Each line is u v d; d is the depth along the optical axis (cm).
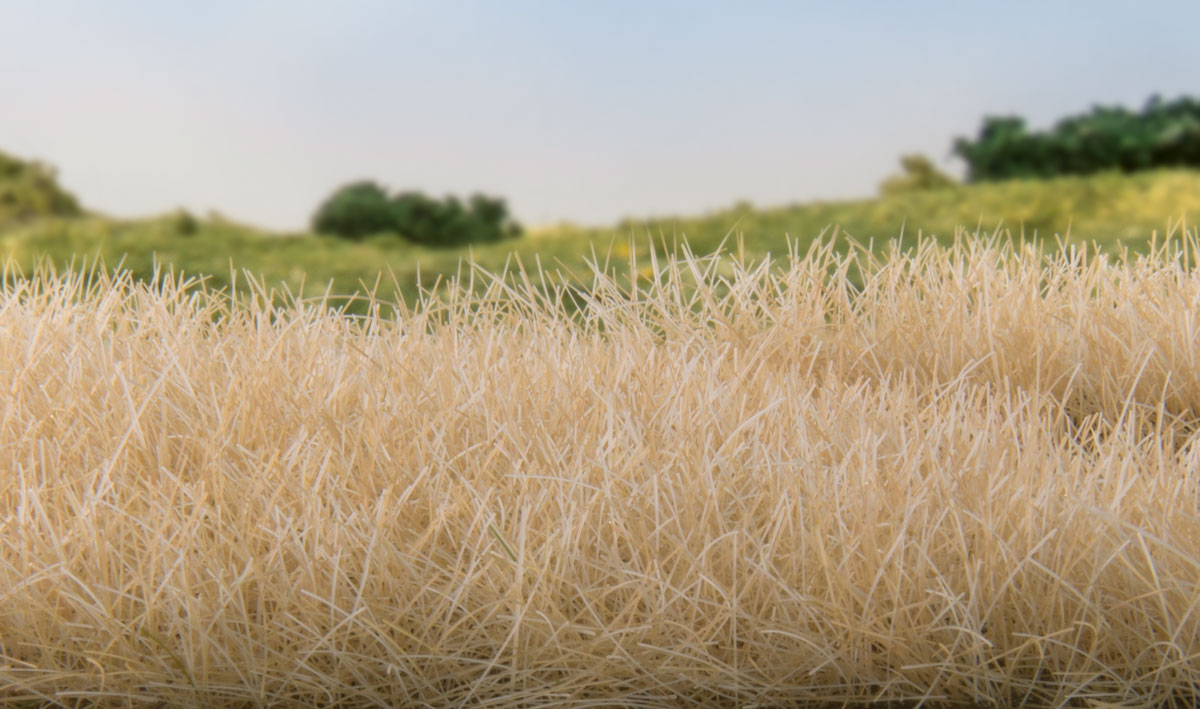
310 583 167
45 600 165
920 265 317
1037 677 163
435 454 186
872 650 168
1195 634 161
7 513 183
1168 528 169
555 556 172
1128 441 198
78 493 188
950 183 1431
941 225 1041
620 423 201
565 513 177
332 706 161
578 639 165
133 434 198
